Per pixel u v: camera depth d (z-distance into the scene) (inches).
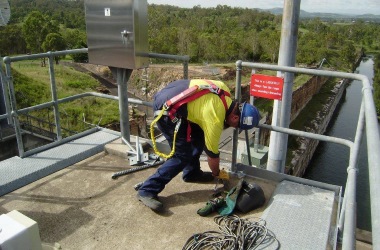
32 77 1273.4
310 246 92.1
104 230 103.1
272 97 144.0
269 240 94.5
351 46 3245.6
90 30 142.3
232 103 107.6
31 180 129.2
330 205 110.3
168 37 2472.9
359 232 128.7
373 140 46.8
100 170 138.9
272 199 114.2
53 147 153.8
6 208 113.2
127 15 129.9
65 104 941.8
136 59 134.9
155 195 114.7
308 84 1676.9
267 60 2459.4
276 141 182.9
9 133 266.7
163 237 100.0
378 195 35.4
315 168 1275.8
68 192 123.2
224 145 499.5
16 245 56.7
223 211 110.0
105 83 1664.6
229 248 91.0
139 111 979.3
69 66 1849.2
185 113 105.0
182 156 112.9
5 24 160.2
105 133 171.6
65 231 102.5
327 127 1679.4
